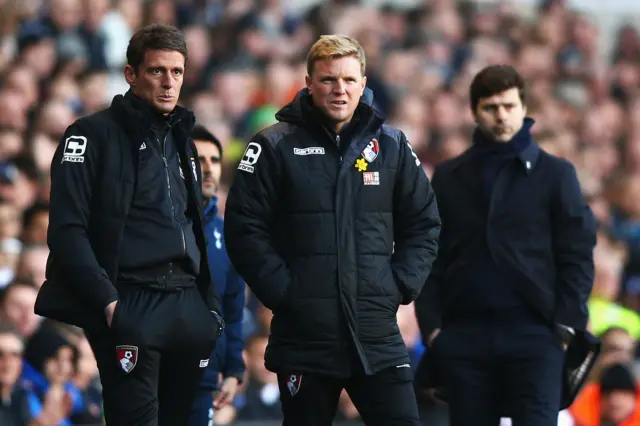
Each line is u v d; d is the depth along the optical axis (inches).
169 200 766.5
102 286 729.6
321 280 773.3
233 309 947.3
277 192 787.4
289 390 780.6
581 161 1998.0
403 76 2098.9
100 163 752.3
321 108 782.5
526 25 2479.1
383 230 789.2
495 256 921.5
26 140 1603.1
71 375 1131.3
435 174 956.6
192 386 783.1
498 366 924.0
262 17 2054.6
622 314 1475.1
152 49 762.2
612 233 1711.4
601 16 2711.6
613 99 2433.6
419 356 1314.0
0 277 1301.7
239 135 1854.1
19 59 1769.2
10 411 1099.3
